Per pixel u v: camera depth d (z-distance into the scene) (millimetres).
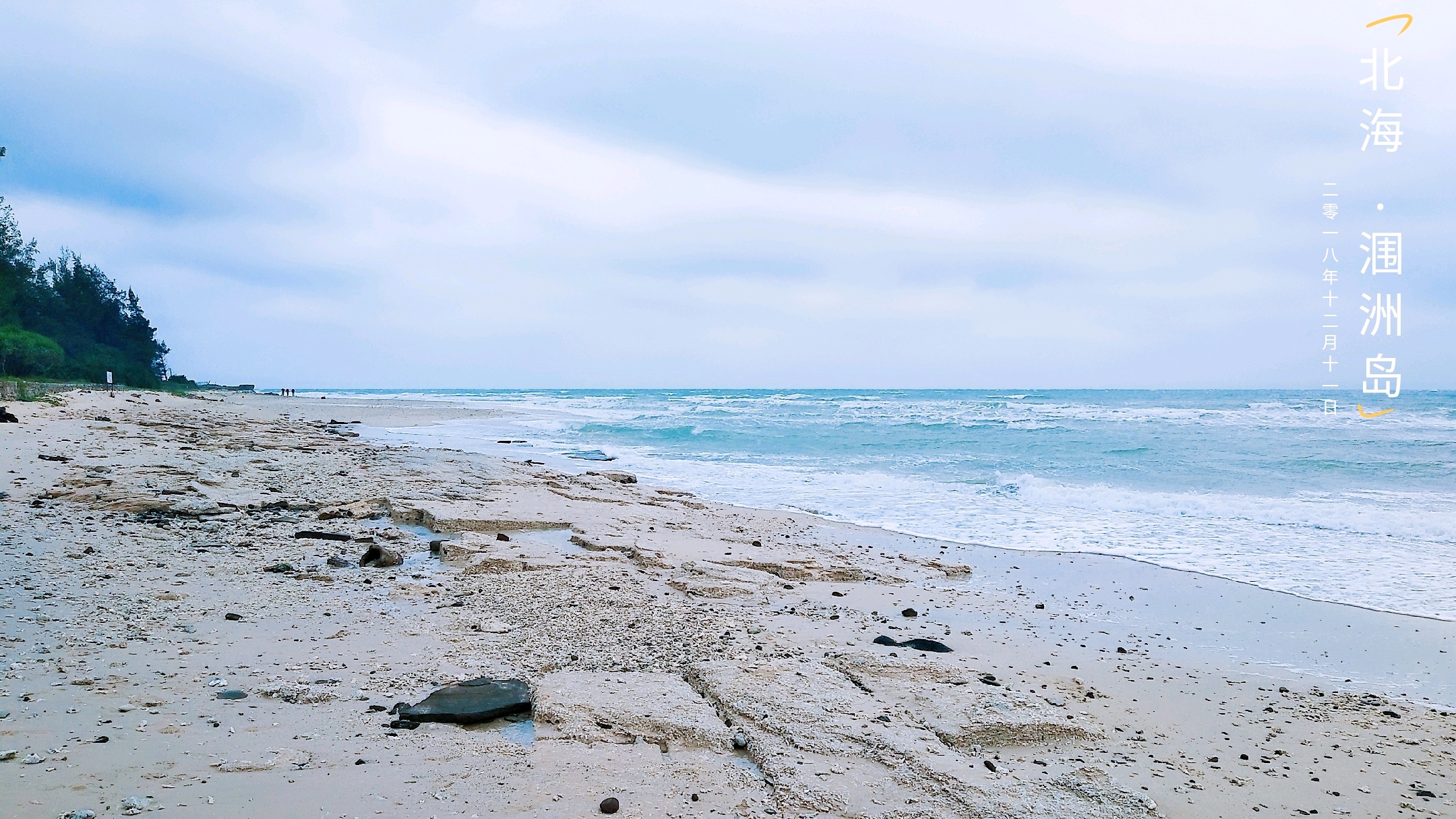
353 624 6605
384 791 3785
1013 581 10031
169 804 3508
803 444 30297
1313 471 20500
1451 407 54500
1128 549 11961
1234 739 5270
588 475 18578
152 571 7938
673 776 4148
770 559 10234
